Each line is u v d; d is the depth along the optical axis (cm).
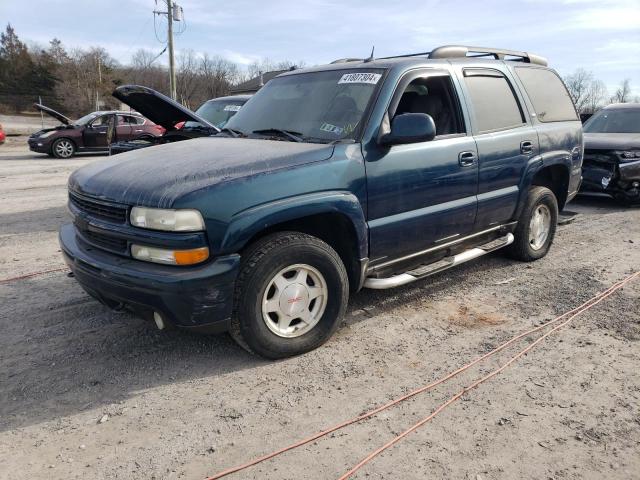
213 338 379
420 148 396
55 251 595
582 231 689
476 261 557
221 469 248
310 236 343
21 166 1462
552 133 535
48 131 1702
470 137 441
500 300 450
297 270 340
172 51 3200
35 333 386
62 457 256
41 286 480
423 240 411
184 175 315
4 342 372
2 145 2298
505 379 325
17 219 756
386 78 393
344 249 374
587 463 251
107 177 341
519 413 290
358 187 357
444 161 412
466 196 440
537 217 546
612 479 241
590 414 289
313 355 355
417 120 356
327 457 255
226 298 310
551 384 319
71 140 1702
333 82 419
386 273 398
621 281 495
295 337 347
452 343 372
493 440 268
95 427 279
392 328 396
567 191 579
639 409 294
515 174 488
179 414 290
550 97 561
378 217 375
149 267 304
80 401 303
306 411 293
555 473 245
